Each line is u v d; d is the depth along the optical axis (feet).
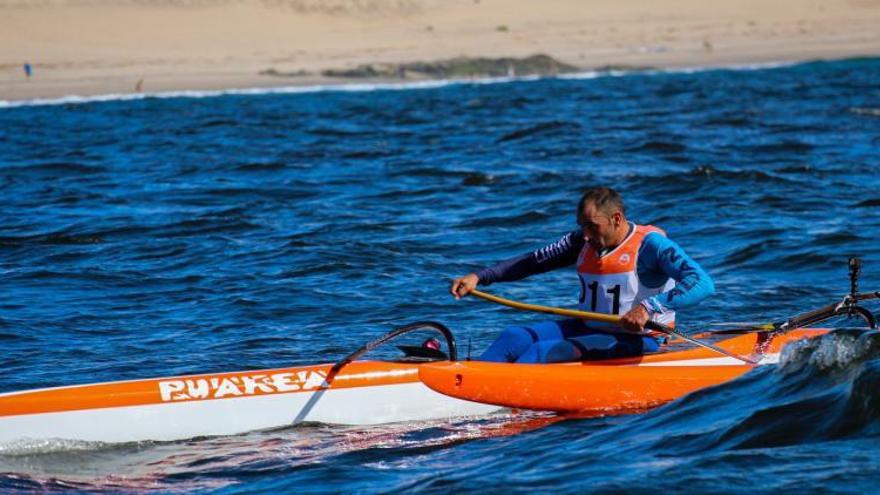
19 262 144.56
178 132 322.96
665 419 73.05
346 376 79.20
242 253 147.33
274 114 380.99
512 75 600.80
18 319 115.03
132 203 192.34
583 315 79.97
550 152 251.39
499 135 293.84
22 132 332.39
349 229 163.43
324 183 212.02
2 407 73.20
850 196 181.27
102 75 571.69
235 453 73.31
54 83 542.57
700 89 448.24
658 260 80.48
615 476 61.62
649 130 293.23
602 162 232.32
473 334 108.17
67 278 134.41
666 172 212.43
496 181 208.44
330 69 608.60
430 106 401.08
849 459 61.21
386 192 199.72
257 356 100.73
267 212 180.24
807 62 635.25
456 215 174.70
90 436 74.02
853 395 67.82
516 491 60.80
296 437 76.13
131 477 69.36
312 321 114.01
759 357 84.89
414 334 108.17
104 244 155.63
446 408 79.77
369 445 74.18
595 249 82.64
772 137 270.26
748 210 171.73
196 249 150.82
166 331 110.42
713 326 105.70
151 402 75.61
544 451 69.56
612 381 80.38
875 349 72.69
